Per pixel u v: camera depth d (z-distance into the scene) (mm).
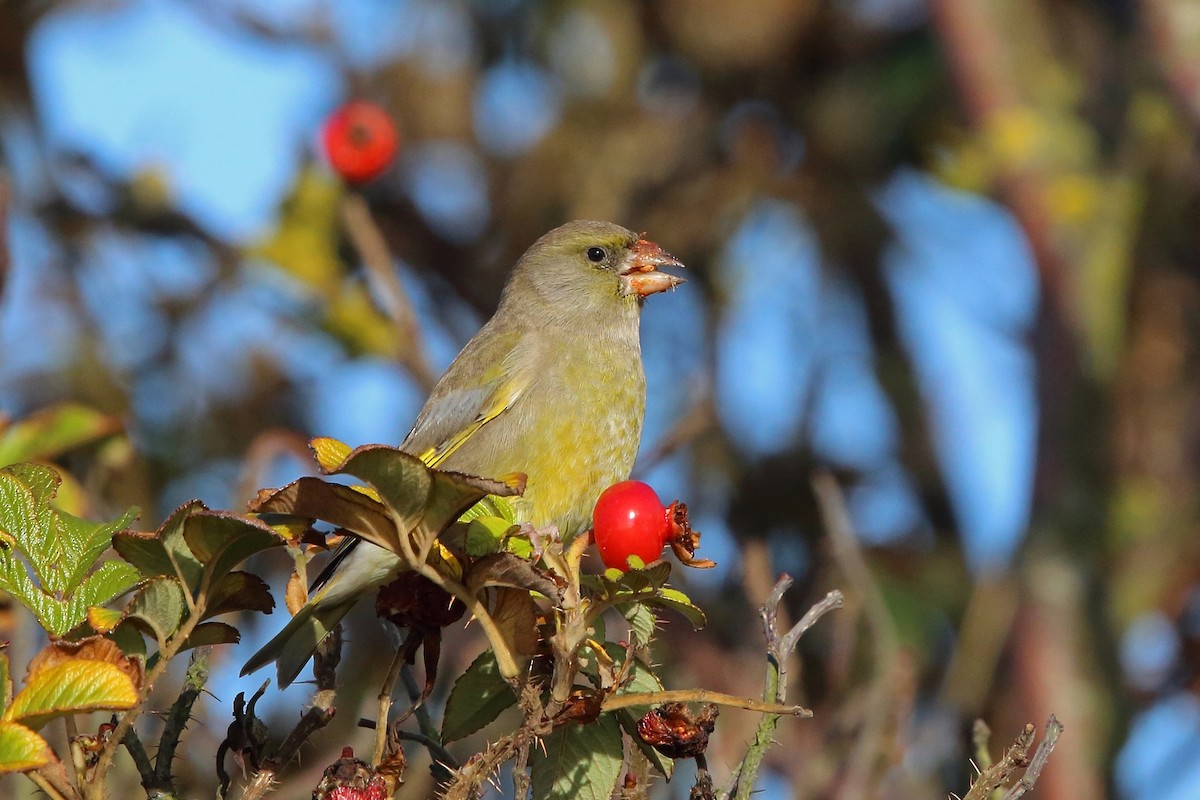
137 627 5137
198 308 12383
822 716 9141
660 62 13891
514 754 5184
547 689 5832
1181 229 11984
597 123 13727
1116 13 12359
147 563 5141
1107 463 10961
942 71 13180
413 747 8430
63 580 5328
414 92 13734
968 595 11750
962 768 9766
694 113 13773
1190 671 10805
